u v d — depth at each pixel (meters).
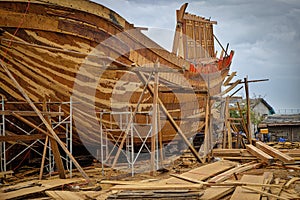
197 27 18.92
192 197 6.63
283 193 7.17
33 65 9.20
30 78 9.52
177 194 6.79
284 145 17.81
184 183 7.98
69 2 8.64
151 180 8.86
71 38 9.09
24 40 8.62
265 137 26.52
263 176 8.58
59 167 9.34
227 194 7.14
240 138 17.23
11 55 8.91
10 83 9.62
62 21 8.76
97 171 11.30
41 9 8.40
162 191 6.99
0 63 8.36
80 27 9.08
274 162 10.86
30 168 11.68
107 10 9.45
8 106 10.38
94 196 7.17
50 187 7.92
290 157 10.89
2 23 8.20
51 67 9.34
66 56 9.30
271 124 30.33
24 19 8.33
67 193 7.33
